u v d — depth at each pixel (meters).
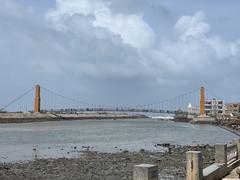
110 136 102.44
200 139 94.12
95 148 64.31
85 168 38.22
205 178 16.81
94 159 46.38
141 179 11.45
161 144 72.38
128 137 98.88
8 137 96.06
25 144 72.94
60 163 42.34
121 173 34.69
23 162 43.59
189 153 16.03
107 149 62.38
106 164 41.47
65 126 179.62
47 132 123.19
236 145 24.59
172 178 30.89
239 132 127.62
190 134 119.12
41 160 45.22
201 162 16.22
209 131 143.00
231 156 23.23
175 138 97.12
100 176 32.97
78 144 73.50
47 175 33.81
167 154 51.97
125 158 47.16
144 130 143.25
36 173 35.00
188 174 16.03
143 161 44.00
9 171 35.94
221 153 20.69
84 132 123.94
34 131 129.75
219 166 19.70
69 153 55.09
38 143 76.00
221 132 135.62
